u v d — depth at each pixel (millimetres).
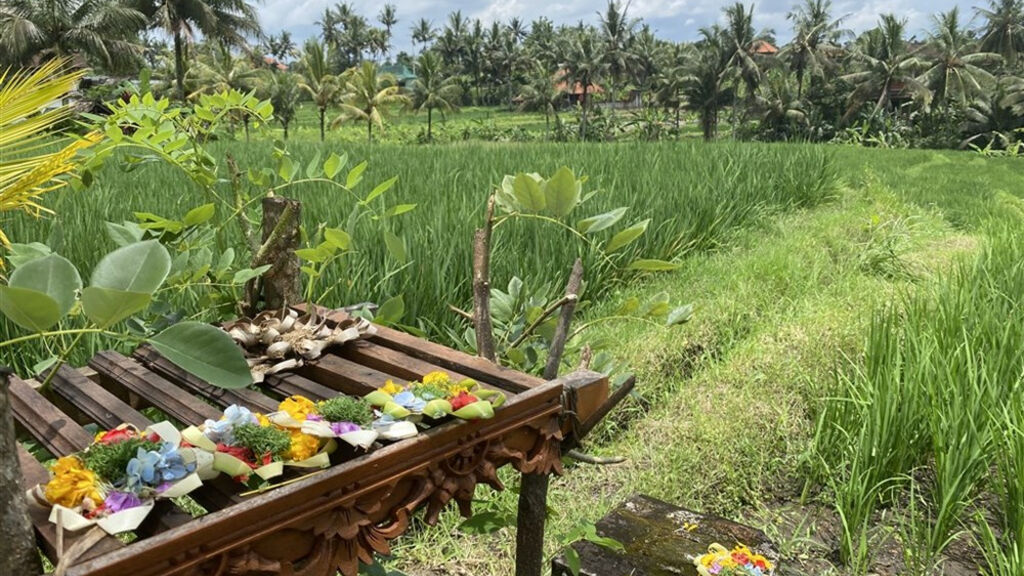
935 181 14805
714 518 2783
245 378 1464
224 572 1233
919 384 3424
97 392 1821
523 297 4777
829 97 55438
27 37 28516
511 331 3039
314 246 2846
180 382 2025
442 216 5793
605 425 3906
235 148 15539
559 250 5891
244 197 3172
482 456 1671
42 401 1704
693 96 55625
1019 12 56406
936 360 3639
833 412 3602
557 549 2844
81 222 5191
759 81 53719
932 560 2922
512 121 75250
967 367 3484
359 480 1404
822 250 7574
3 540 1103
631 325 5047
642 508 2865
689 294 6004
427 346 2145
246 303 2621
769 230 8969
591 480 3408
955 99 50375
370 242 4922
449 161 12273
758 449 3621
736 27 54031
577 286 2502
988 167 19266
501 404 1667
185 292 3846
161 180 8289
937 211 10828
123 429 1367
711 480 3367
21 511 1126
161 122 2947
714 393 4164
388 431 1485
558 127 59344
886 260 7281
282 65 96938
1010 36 56844
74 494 1179
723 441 3619
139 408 2154
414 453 1505
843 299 5898
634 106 81312
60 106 1831
